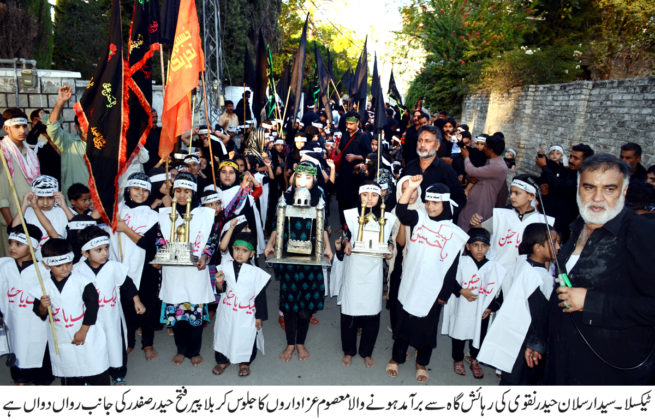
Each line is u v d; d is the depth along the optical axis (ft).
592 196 8.25
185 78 15.03
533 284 11.58
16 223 14.38
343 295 14.70
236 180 18.37
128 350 15.56
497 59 48.62
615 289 8.11
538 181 20.63
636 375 8.29
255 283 13.82
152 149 25.45
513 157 30.81
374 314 14.57
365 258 14.24
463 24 59.82
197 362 14.89
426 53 67.77
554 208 19.84
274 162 28.22
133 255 14.66
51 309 11.51
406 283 13.74
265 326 17.88
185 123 15.65
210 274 15.53
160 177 17.24
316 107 55.72
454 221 20.36
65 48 46.11
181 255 13.15
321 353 15.99
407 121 46.37
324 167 24.23
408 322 13.83
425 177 16.65
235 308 13.74
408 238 14.56
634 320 7.89
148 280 15.08
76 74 32.35
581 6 57.57
